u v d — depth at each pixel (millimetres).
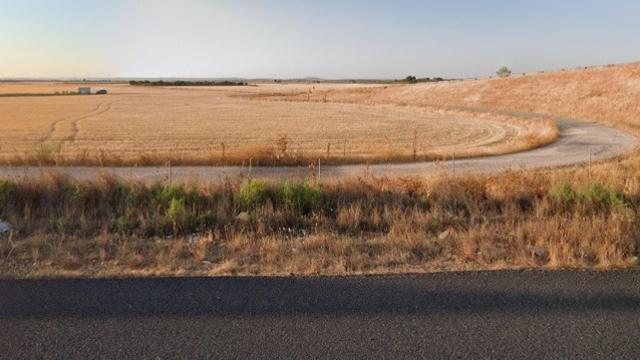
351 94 105812
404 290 4391
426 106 69500
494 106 74125
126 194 8750
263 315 3859
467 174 11352
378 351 3307
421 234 6434
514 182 10047
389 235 6469
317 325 3688
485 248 5762
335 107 71625
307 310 3955
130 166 16625
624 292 4340
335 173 15422
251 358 3223
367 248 5875
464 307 4016
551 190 9008
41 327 3641
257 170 16062
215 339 3471
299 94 110750
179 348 3346
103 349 3330
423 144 28344
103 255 5477
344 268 5051
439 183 9844
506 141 29062
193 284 4535
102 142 29109
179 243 6012
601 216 7586
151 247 5973
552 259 5098
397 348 3348
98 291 4355
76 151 23156
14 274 4863
